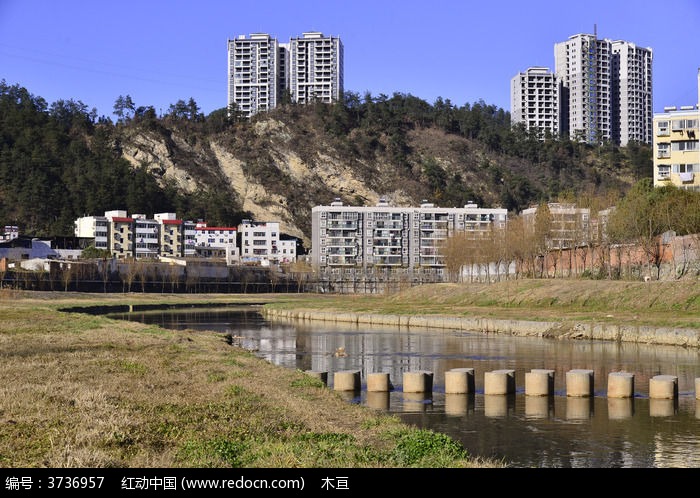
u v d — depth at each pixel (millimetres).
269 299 173875
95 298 151250
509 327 85125
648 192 128625
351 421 27391
